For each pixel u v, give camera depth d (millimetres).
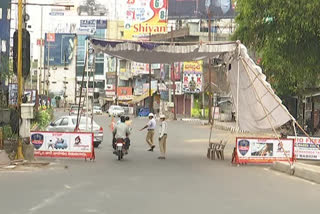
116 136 24172
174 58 26172
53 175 17406
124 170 19406
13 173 17703
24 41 21312
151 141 29453
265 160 22672
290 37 20969
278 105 24000
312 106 43406
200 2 78812
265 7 21609
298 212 11625
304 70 22875
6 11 45812
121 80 127188
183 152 28891
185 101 95688
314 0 19766
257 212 11469
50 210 11156
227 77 26625
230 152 29781
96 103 132000
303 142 24109
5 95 32906
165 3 95562
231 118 75375
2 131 22781
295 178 18281
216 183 16266
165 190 14438
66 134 22984
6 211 10953
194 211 11344
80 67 144125
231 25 80000
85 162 22062
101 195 13312
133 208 11516
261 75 23453
